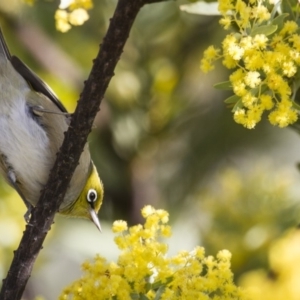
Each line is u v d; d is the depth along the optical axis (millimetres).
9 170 9203
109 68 6516
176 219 11898
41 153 9070
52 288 12984
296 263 8516
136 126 12758
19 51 13070
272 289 8352
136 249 6586
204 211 10680
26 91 9164
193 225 11547
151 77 12938
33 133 9055
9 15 13148
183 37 13117
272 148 12898
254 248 10008
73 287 6707
